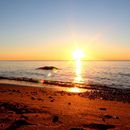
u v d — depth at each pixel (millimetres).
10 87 23312
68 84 31281
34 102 11492
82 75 53312
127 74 55938
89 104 12688
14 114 7824
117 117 8602
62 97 15539
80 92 22219
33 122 6719
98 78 44562
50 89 24312
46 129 5910
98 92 22531
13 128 5883
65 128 6109
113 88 27438
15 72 61969
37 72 63906
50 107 10070
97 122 7246
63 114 8461
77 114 8703
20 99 12492
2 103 10281
